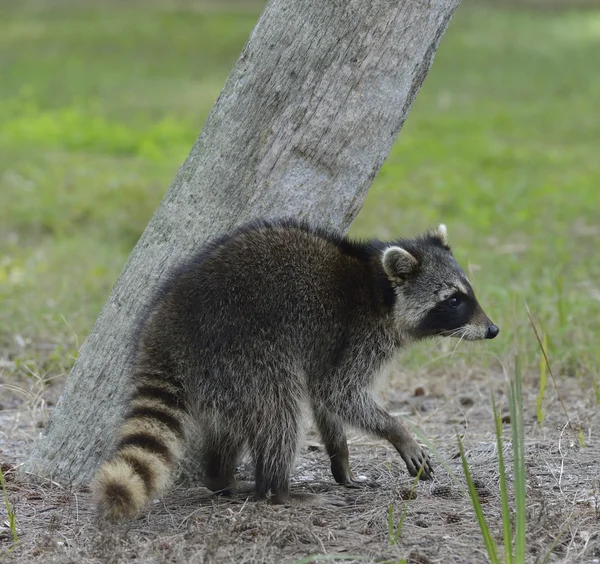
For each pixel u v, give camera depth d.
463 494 8.99
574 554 7.91
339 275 9.77
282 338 9.23
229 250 9.31
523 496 7.28
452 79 44.56
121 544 8.01
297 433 9.35
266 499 9.24
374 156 9.92
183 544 7.97
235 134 9.77
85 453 9.98
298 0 9.61
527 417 12.10
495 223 22.83
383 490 9.89
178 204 9.95
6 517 9.06
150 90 41.41
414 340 10.57
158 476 8.30
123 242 22.02
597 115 36.88
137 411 8.81
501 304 15.45
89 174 26.89
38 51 49.81
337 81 9.64
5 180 26.27
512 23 62.34
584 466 10.15
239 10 65.88
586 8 70.06
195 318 9.05
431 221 22.80
